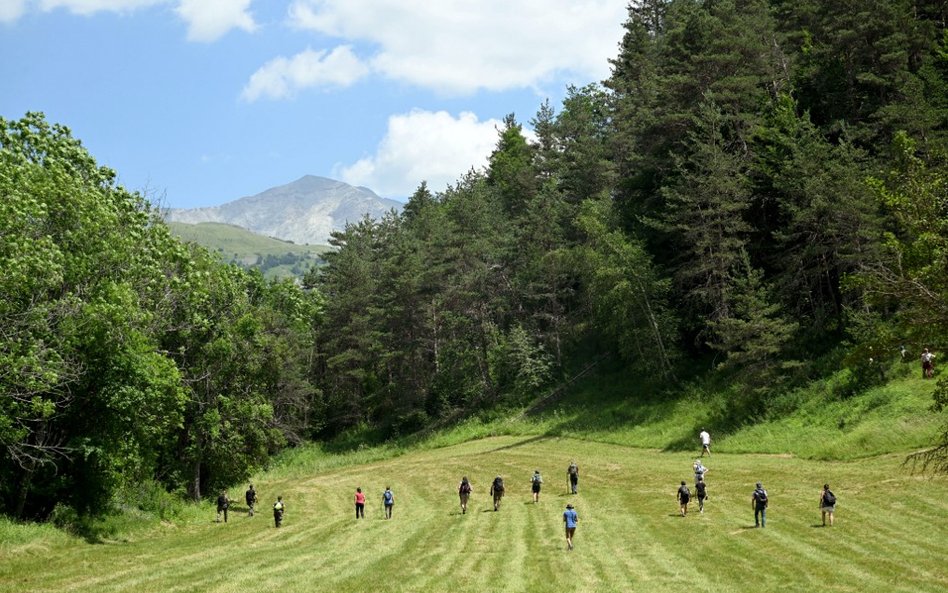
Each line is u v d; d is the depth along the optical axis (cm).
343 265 8631
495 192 10231
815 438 4059
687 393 5416
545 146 9950
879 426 3778
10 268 2367
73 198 2819
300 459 7562
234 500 4834
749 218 5772
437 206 10862
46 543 2672
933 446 3416
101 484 3222
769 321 4619
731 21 6078
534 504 3716
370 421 8331
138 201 3525
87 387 3084
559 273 7231
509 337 7344
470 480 4756
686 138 6047
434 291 7756
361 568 2353
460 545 2748
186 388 3903
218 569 2353
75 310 2739
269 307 4875
